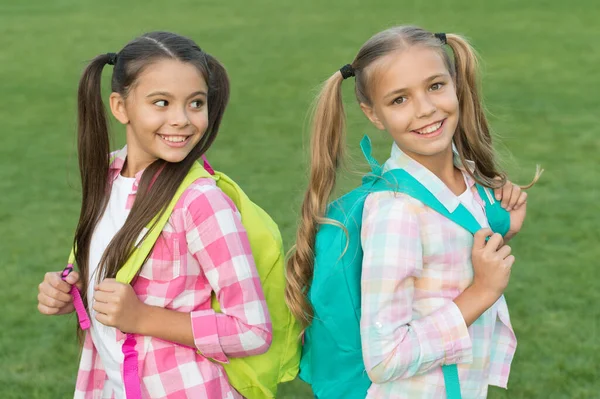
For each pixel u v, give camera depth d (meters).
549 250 5.99
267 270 2.65
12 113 11.27
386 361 2.36
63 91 12.60
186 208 2.47
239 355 2.50
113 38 17.28
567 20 17.08
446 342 2.39
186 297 2.52
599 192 7.31
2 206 7.42
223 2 21.97
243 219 2.64
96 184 2.67
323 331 2.59
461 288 2.52
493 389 4.16
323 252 2.55
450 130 2.52
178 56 2.50
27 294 5.55
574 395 4.12
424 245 2.47
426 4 19.97
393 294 2.39
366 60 2.55
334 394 2.60
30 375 4.47
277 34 17.16
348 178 2.82
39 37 17.48
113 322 2.40
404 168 2.54
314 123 2.70
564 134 9.31
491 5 19.28
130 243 2.46
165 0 22.48
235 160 8.57
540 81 12.05
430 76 2.47
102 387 2.74
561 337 4.72
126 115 2.58
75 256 2.70
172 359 2.50
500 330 2.72
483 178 2.74
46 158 9.01
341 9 20.00
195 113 2.52
